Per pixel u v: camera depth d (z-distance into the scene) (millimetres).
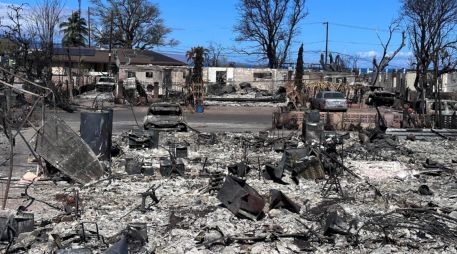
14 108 19766
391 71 72750
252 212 9594
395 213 10164
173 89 54156
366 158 17828
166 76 56219
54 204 10734
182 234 8633
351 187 12859
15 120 18219
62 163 13070
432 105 35500
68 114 34938
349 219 9594
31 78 35719
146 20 89625
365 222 9391
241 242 8289
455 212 10297
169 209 10281
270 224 9250
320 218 9625
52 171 13633
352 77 69500
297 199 11422
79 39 91562
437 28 48906
